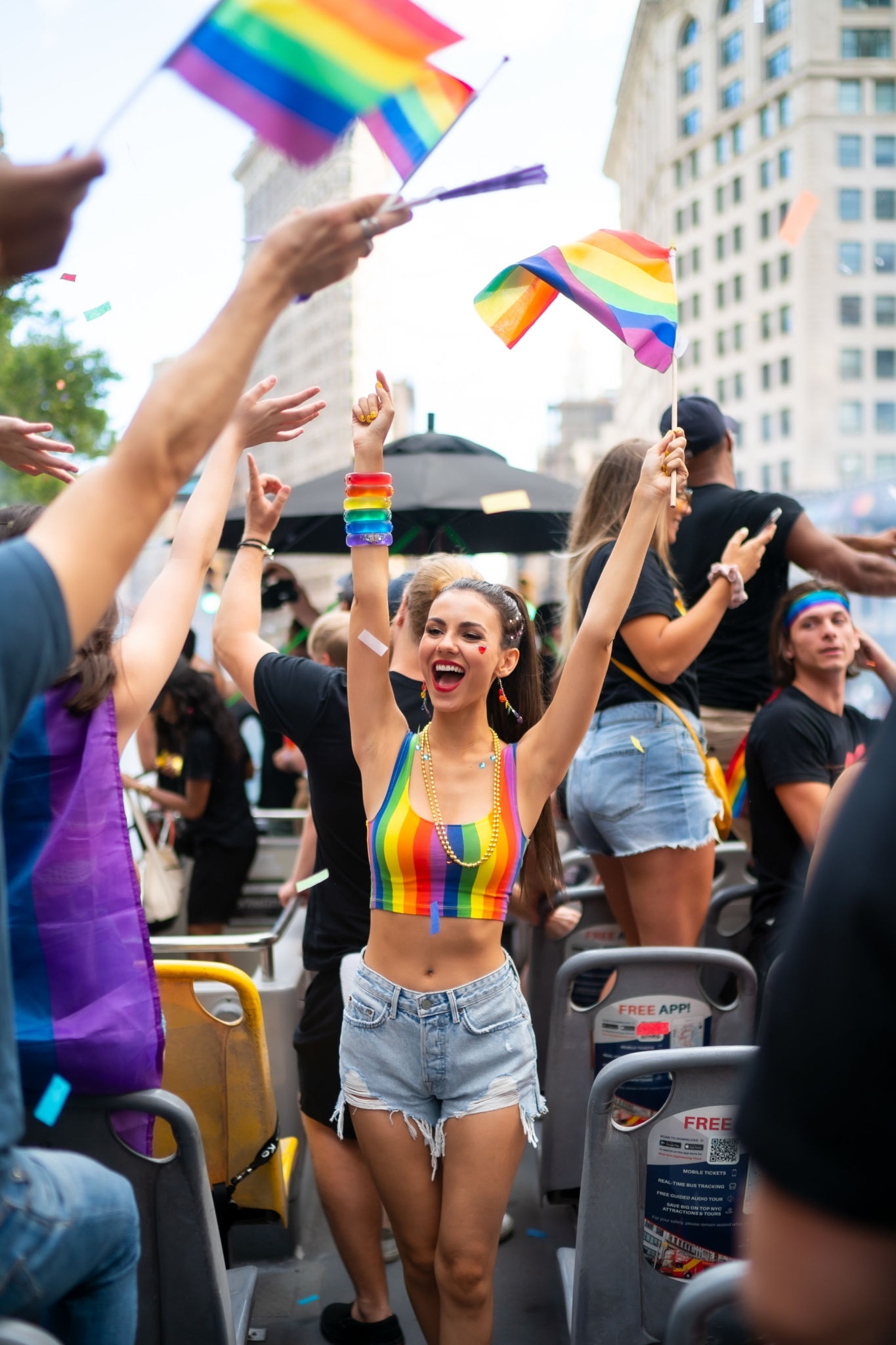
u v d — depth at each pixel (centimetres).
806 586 346
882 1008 77
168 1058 264
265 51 129
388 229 134
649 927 331
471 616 231
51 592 116
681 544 412
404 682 282
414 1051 220
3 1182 127
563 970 288
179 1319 188
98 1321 145
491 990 220
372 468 237
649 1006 291
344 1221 266
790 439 8188
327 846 275
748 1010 286
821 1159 77
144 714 196
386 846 225
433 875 222
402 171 137
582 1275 210
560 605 497
